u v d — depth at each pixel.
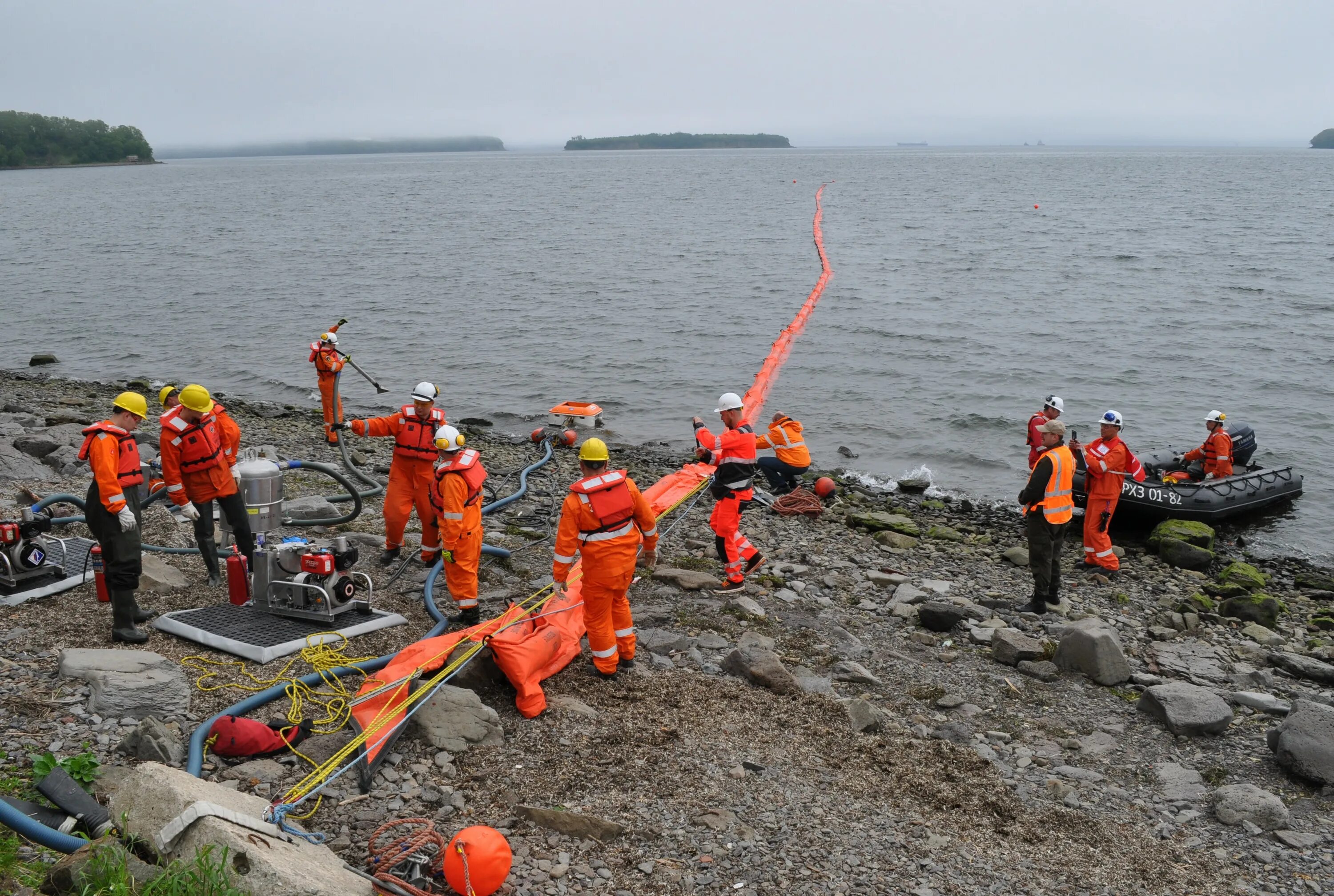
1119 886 5.40
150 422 18.39
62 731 5.74
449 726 6.18
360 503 10.04
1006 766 6.73
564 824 5.38
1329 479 17.28
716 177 154.50
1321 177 144.75
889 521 13.32
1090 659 8.25
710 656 8.06
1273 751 7.02
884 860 5.41
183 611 7.60
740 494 9.54
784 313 32.94
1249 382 23.70
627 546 7.12
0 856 4.45
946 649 8.81
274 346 28.58
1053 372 24.72
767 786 6.04
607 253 51.16
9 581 7.74
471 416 20.94
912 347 27.61
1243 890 5.46
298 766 5.75
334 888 4.27
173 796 4.54
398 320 32.22
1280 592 12.34
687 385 23.84
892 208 84.44
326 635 7.23
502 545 10.43
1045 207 84.81
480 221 72.31
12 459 11.92
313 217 78.00
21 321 32.38
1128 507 14.33
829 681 7.77
